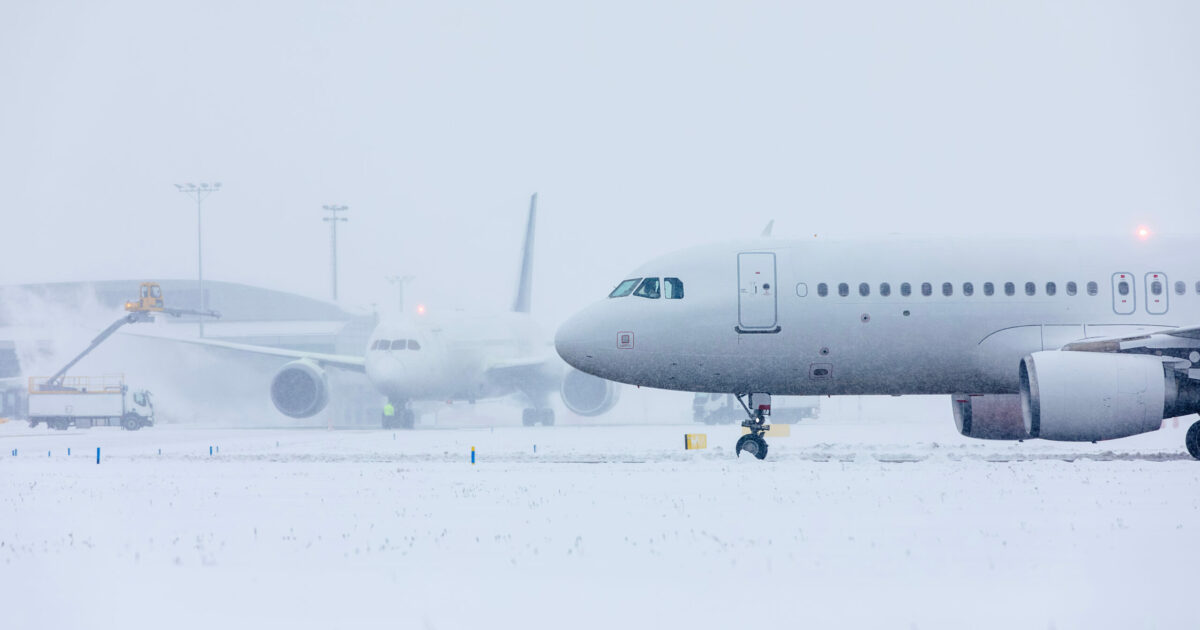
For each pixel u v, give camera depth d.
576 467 82.00
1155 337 81.75
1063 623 27.05
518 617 28.34
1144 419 81.75
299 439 146.38
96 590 32.44
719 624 27.36
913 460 83.81
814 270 90.00
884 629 26.67
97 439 155.38
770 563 35.69
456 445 124.44
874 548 38.66
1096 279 89.62
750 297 89.44
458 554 38.72
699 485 64.00
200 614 29.09
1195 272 90.06
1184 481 63.50
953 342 89.06
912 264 90.00
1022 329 88.75
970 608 28.75
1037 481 64.00
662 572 34.56
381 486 66.62
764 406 92.62
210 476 76.75
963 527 43.78
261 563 37.03
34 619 28.94
